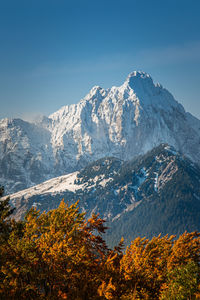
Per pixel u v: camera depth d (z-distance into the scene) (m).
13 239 30.34
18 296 26.30
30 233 31.42
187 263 33.34
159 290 31.42
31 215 33.34
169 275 31.22
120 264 32.78
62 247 29.02
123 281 31.16
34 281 27.67
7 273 27.28
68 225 31.88
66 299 26.53
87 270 29.47
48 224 32.50
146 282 32.06
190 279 29.16
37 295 27.69
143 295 30.64
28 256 28.39
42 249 29.33
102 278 29.89
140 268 32.72
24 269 27.56
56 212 33.03
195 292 28.44
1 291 26.09
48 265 28.45
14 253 28.80
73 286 28.33
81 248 29.33
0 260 28.05
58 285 28.33
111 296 26.52
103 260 33.19
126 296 28.55
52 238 29.81
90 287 27.92
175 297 28.69
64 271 28.48
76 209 33.09
